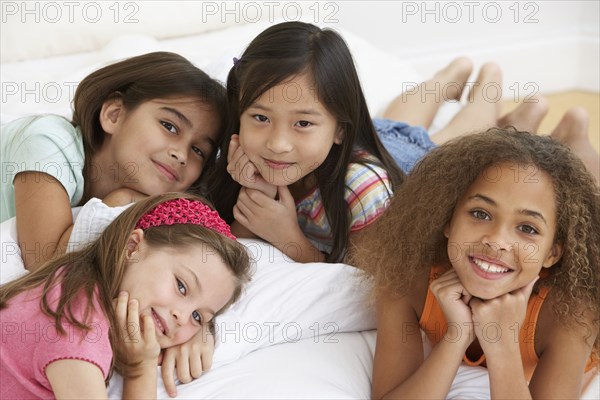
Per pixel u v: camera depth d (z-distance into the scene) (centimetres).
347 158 167
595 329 132
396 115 220
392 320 139
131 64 169
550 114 299
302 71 154
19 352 122
